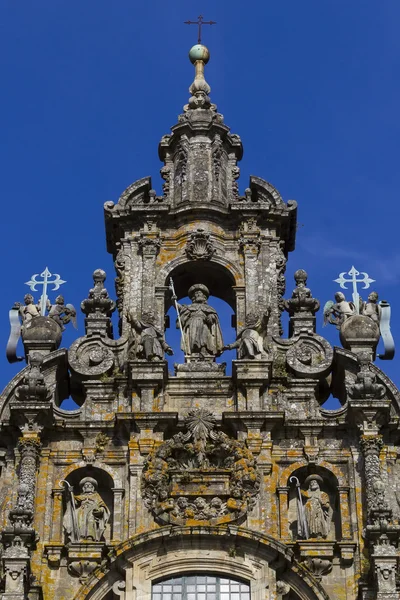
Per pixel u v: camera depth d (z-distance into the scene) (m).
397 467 57.41
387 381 59.09
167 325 62.94
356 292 61.91
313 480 56.72
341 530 55.62
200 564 54.66
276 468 56.94
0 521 56.09
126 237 63.47
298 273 62.06
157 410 58.31
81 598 53.94
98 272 62.06
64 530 55.88
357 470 56.84
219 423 57.78
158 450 56.91
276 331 60.91
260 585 54.16
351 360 59.50
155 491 56.06
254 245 62.94
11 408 57.19
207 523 55.34
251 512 55.84
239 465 56.47
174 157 66.25
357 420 57.28
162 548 54.84
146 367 58.75
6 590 52.72
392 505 56.53
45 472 56.97
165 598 54.25
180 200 64.44
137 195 64.44
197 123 66.44
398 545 54.59
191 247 62.75
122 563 54.62
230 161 66.12
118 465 57.22
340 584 54.47
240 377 58.50
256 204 63.41
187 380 58.97
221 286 63.84
